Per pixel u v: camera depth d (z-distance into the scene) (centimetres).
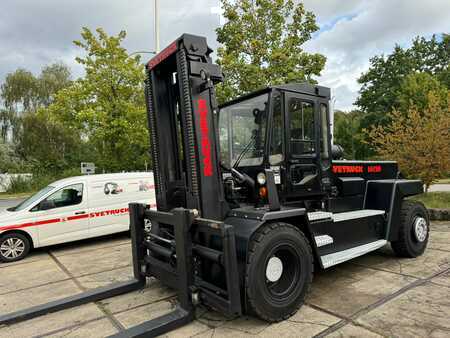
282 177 388
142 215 429
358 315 336
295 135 403
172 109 407
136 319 354
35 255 681
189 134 342
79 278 514
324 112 439
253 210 347
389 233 502
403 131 964
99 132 1306
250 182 367
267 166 372
